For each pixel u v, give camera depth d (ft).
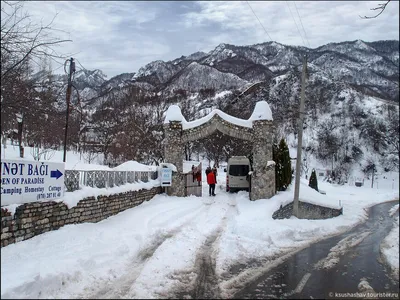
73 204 37.91
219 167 178.50
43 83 30.12
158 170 73.31
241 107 147.43
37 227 32.12
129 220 45.06
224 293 23.18
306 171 205.46
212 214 56.34
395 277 27.71
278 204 59.36
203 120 71.97
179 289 23.75
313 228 50.11
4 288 19.43
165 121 73.67
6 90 26.61
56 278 22.52
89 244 31.27
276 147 74.02
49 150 75.10
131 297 21.83
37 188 32.40
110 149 114.62
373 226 59.98
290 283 25.57
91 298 21.35
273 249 36.88
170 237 39.37
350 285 25.38
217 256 32.71
